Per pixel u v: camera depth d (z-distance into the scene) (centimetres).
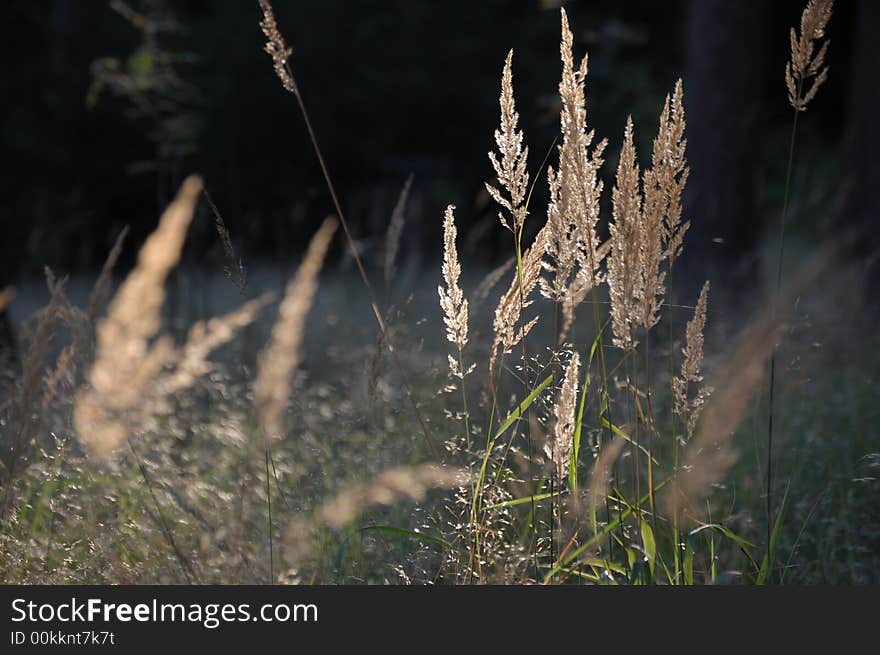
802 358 939
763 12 1527
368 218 2595
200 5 3750
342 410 763
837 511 680
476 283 1916
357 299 1570
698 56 1530
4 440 577
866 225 1512
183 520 539
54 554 529
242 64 3011
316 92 3138
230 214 2250
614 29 1934
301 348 1096
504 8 3331
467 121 3272
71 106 2388
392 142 3247
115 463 557
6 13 1622
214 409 790
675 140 470
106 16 2395
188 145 1408
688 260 1477
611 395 652
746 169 1505
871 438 792
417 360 779
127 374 354
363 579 522
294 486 592
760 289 1499
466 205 3097
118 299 340
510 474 506
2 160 2056
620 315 479
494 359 495
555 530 492
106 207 2911
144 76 1438
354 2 3184
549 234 488
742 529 603
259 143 2983
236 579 467
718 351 945
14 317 1677
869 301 1391
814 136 3045
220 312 1444
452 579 501
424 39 3234
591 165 479
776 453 756
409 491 342
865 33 1584
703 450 467
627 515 474
